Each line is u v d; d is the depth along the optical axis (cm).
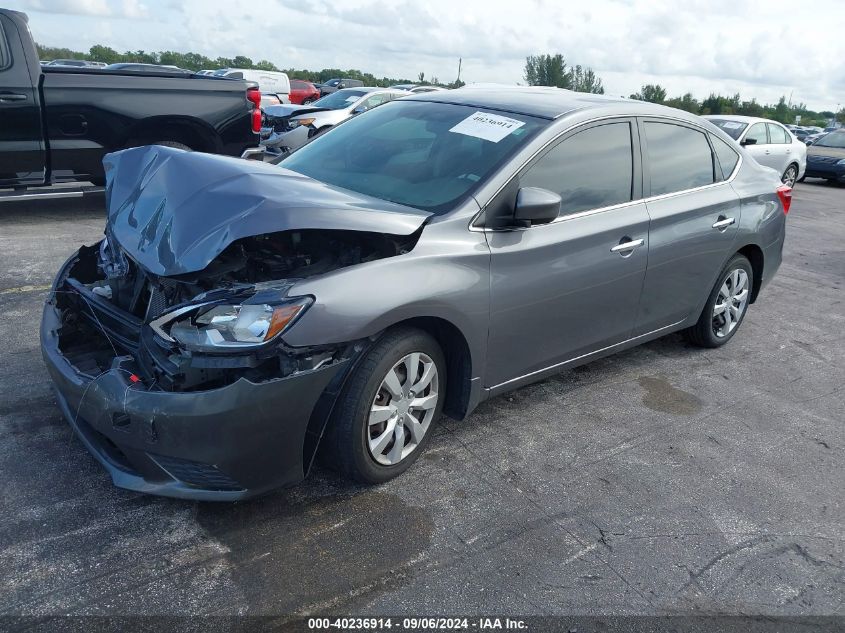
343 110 1366
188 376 260
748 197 494
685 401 439
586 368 475
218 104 820
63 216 792
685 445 384
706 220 454
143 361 276
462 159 358
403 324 305
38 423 346
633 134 412
